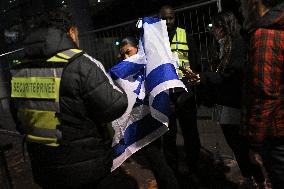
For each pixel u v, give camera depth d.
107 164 2.18
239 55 2.72
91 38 6.55
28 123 2.13
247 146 3.01
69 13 2.15
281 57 1.80
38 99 2.04
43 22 2.05
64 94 1.97
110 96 1.98
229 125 3.01
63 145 2.02
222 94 2.94
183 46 3.76
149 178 4.15
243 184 3.61
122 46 3.28
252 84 1.88
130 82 2.85
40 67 2.03
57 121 2.00
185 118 3.78
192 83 3.10
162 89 2.75
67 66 1.96
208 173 4.00
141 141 2.90
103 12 12.16
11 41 13.23
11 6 12.84
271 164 2.08
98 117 2.03
